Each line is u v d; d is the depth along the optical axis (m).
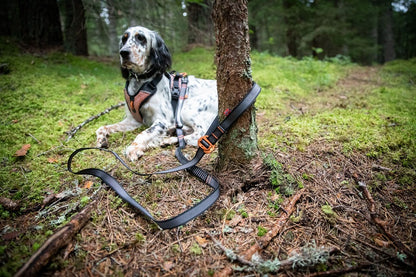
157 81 2.80
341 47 10.07
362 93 4.53
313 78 5.60
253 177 1.90
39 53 5.46
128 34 2.65
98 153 2.49
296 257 1.40
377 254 1.46
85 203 1.79
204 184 1.98
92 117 3.14
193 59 6.28
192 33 7.15
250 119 1.83
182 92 2.92
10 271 1.29
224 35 1.62
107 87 4.32
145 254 1.45
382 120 3.01
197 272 1.34
